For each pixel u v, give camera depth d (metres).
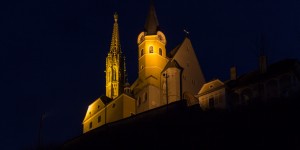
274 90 78.31
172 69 108.38
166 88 101.81
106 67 136.75
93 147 71.75
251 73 86.56
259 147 55.75
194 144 60.59
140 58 114.25
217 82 87.19
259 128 58.44
